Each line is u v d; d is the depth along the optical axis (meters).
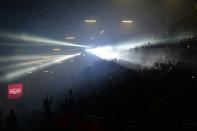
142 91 21.09
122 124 16.81
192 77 19.64
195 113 15.22
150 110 17.70
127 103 20.44
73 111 23.19
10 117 22.48
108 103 22.36
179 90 18.56
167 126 14.47
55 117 23.22
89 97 27.00
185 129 13.73
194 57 25.00
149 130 15.20
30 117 27.73
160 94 19.31
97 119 18.83
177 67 22.30
